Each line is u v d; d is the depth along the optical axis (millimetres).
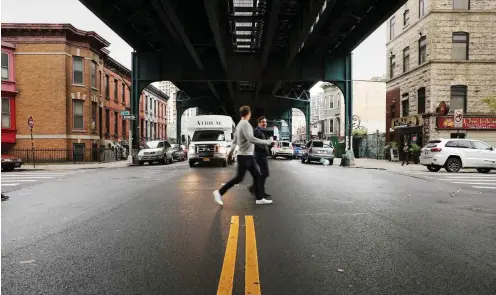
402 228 5926
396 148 31094
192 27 22016
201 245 4961
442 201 8742
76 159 29828
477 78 26203
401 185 12227
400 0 17547
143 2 19578
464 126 26094
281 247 4848
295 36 22047
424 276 3826
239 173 7934
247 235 5465
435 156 18891
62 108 28625
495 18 26125
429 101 26656
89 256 4504
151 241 5172
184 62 27984
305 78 27984
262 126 8766
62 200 8945
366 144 40250
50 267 4109
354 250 4719
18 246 4945
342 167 23234
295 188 11102
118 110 38875
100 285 3592
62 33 28547
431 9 26266
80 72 30109
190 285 3586
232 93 40906
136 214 7117
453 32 26312
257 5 19984
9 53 28141
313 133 63250
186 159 39125
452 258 4414
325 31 24344
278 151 36719
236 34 24484
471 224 6242
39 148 28453
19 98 28391
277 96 46750
